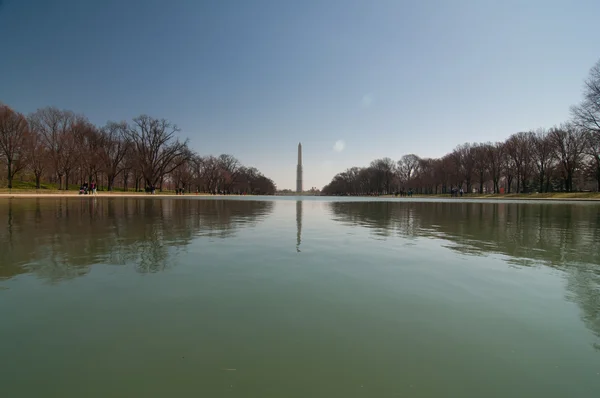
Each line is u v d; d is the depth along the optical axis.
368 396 2.00
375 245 6.64
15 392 2.04
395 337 2.73
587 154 47.62
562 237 7.84
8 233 7.84
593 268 4.87
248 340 2.66
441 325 2.96
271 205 24.95
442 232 8.70
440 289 3.91
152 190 55.62
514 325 2.97
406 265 5.02
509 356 2.46
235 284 4.02
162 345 2.57
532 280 4.28
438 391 2.06
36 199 28.95
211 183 93.00
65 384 2.12
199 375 2.22
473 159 66.88
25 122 44.75
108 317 3.05
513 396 2.01
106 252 5.71
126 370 2.27
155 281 4.10
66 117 50.75
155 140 56.06
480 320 3.07
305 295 3.67
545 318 3.12
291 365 2.33
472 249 6.28
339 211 17.77
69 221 10.70
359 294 3.72
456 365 2.35
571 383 2.16
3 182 47.66
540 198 43.53
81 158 49.09
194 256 5.47
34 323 2.92
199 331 2.80
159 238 7.27
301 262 5.14
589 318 3.12
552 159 54.12
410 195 70.75
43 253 5.60
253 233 8.17
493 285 4.07
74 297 3.54
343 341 2.66
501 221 11.95
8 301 3.41
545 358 2.44
